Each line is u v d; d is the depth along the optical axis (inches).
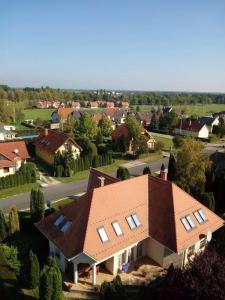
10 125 4370.1
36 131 3944.4
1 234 1218.6
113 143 3129.9
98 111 5767.7
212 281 749.3
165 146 3437.5
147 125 4810.5
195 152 1806.1
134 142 2854.3
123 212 1111.6
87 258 963.3
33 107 7308.1
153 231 1114.7
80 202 1105.4
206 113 7593.5
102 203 1084.5
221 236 1180.5
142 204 1188.5
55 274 860.6
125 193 1171.9
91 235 991.0
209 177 1871.3
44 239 1253.7
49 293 857.5
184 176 1814.7
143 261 1133.1
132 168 2501.2
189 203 1197.1
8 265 1051.9
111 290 819.4
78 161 2332.7
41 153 2623.0
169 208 1133.1
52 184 2044.8
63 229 1069.1
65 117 4606.3
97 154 2696.9
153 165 2620.6
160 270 1085.1
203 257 843.4
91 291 965.8
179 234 1064.2
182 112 6038.4
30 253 945.5
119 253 1029.8
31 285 956.0
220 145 3762.3
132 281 1024.9
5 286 953.5
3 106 4685.0
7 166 2122.3
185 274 805.9
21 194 1846.7
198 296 737.0
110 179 1327.5
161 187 1216.2
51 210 1496.1
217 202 1733.5
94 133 3230.8
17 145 2399.1
